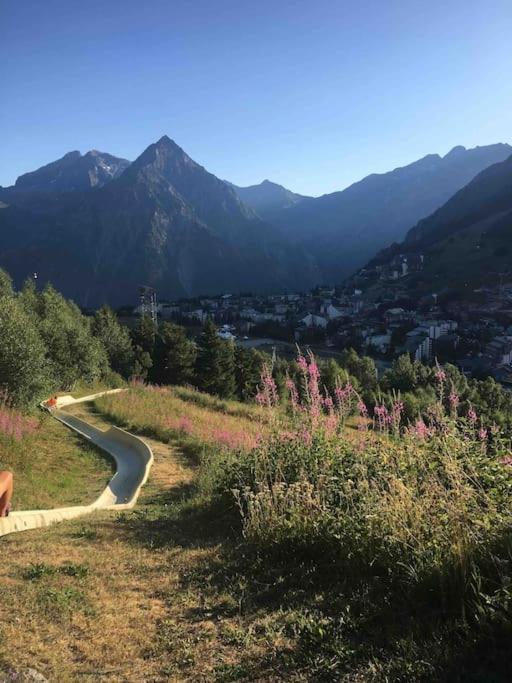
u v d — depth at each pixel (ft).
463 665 9.20
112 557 18.44
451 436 15.93
